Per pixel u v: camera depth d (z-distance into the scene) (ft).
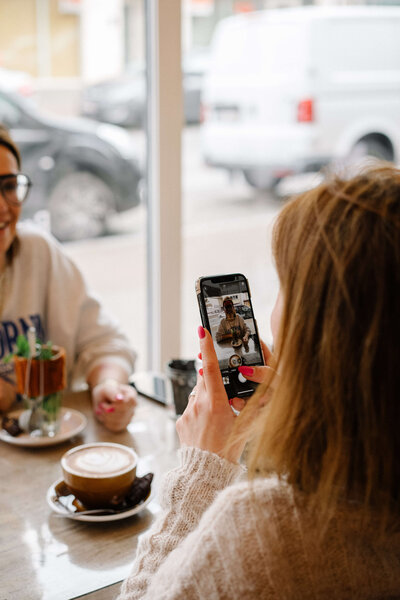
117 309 9.15
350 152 10.11
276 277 2.28
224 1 8.68
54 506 3.40
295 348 1.98
